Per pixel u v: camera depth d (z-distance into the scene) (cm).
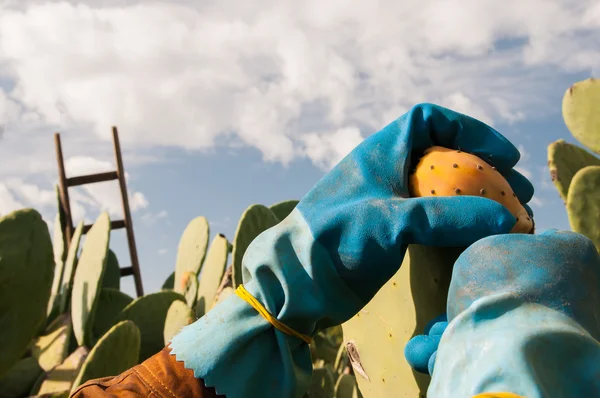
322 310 137
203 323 140
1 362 327
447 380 102
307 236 137
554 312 107
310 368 145
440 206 129
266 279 138
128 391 134
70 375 380
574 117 365
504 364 97
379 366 176
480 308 105
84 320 397
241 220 311
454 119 147
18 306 329
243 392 133
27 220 333
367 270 135
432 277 154
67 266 464
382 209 133
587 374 100
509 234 115
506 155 148
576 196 288
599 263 116
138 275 621
